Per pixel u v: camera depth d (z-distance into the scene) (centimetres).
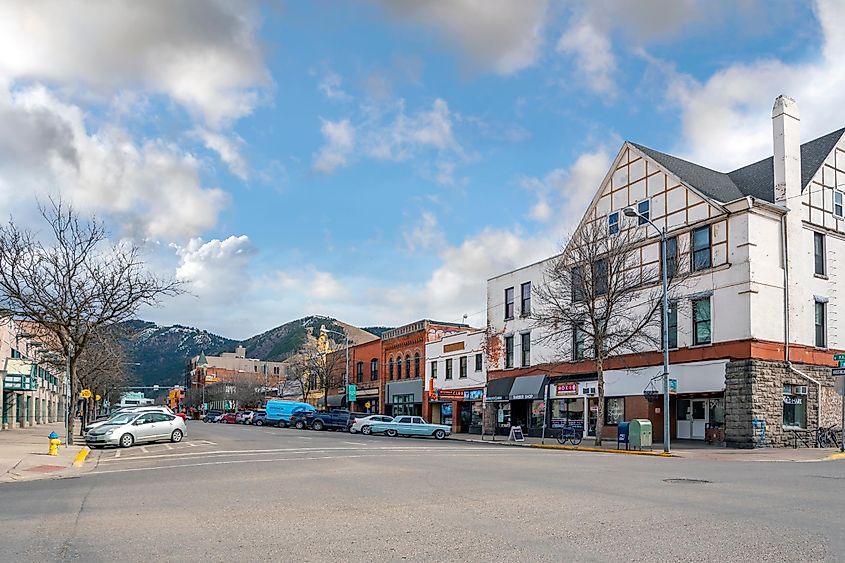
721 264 3088
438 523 945
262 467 1911
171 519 1009
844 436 2616
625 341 3194
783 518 954
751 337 2919
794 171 3178
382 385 6519
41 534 908
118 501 1233
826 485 1363
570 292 3653
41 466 2064
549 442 3578
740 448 2884
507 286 4672
